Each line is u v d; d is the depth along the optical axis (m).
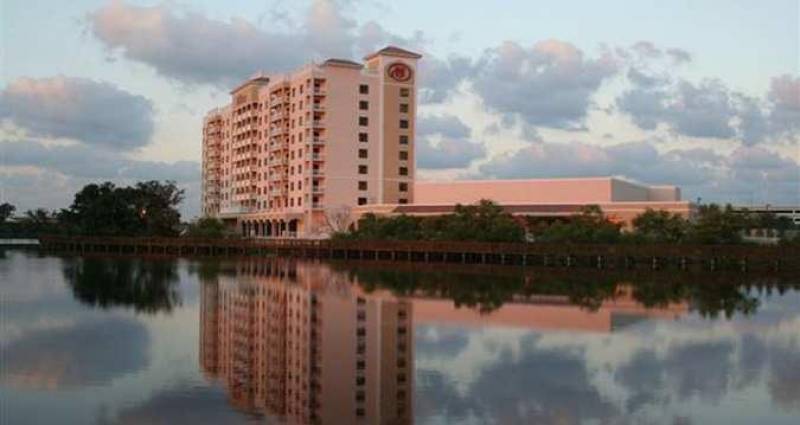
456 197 138.38
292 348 37.22
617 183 124.12
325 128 150.00
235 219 180.25
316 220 149.62
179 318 47.72
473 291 67.00
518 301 59.22
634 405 27.00
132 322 45.69
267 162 168.38
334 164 150.38
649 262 98.12
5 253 137.00
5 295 60.12
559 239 105.12
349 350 36.81
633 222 108.81
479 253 107.44
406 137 155.50
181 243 136.38
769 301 61.00
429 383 29.83
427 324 45.84
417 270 94.75
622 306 56.72
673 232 102.81
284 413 25.22
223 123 196.50
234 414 24.98
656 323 47.62
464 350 37.19
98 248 147.75
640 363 34.53
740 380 31.16
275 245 130.75
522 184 130.62
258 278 80.81
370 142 153.00
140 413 25.00
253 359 34.25
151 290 66.00
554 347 38.44
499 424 24.42
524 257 104.12
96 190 162.00
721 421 25.27
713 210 103.00
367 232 125.62
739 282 78.69
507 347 38.19
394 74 154.25
